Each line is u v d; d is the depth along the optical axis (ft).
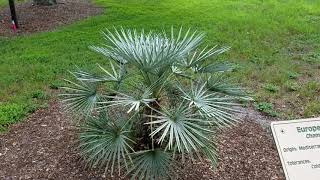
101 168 16.84
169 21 39.78
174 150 14.06
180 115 14.21
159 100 15.74
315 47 34.19
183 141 13.46
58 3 47.39
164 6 46.60
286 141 13.79
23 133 20.17
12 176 16.93
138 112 15.49
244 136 20.12
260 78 27.45
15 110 21.98
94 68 27.55
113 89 16.61
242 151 18.75
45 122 21.18
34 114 22.15
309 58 31.55
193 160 17.26
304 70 29.37
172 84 16.12
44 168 17.33
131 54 14.88
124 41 16.11
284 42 35.12
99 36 35.24
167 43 15.98
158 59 14.62
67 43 33.76
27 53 31.53
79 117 16.71
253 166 17.72
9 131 20.36
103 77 16.22
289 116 22.79
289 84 26.58
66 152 18.30
